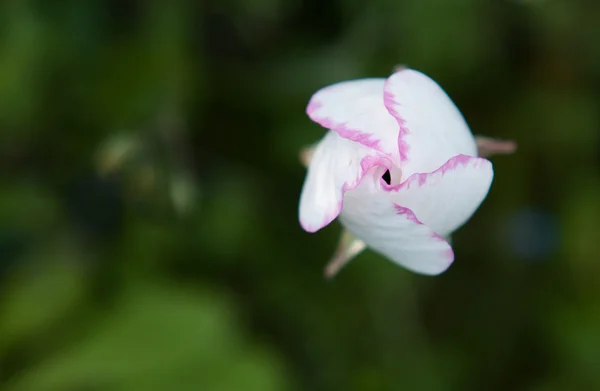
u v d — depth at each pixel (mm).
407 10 416
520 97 469
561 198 481
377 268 424
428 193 293
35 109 404
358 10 429
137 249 409
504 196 482
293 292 431
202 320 385
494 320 471
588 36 459
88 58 412
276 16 420
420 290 453
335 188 296
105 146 398
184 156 402
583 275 470
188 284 400
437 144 296
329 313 433
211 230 417
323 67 435
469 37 418
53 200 415
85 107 415
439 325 469
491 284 478
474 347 465
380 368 433
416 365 436
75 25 408
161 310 387
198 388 375
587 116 471
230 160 438
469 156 294
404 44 421
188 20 415
